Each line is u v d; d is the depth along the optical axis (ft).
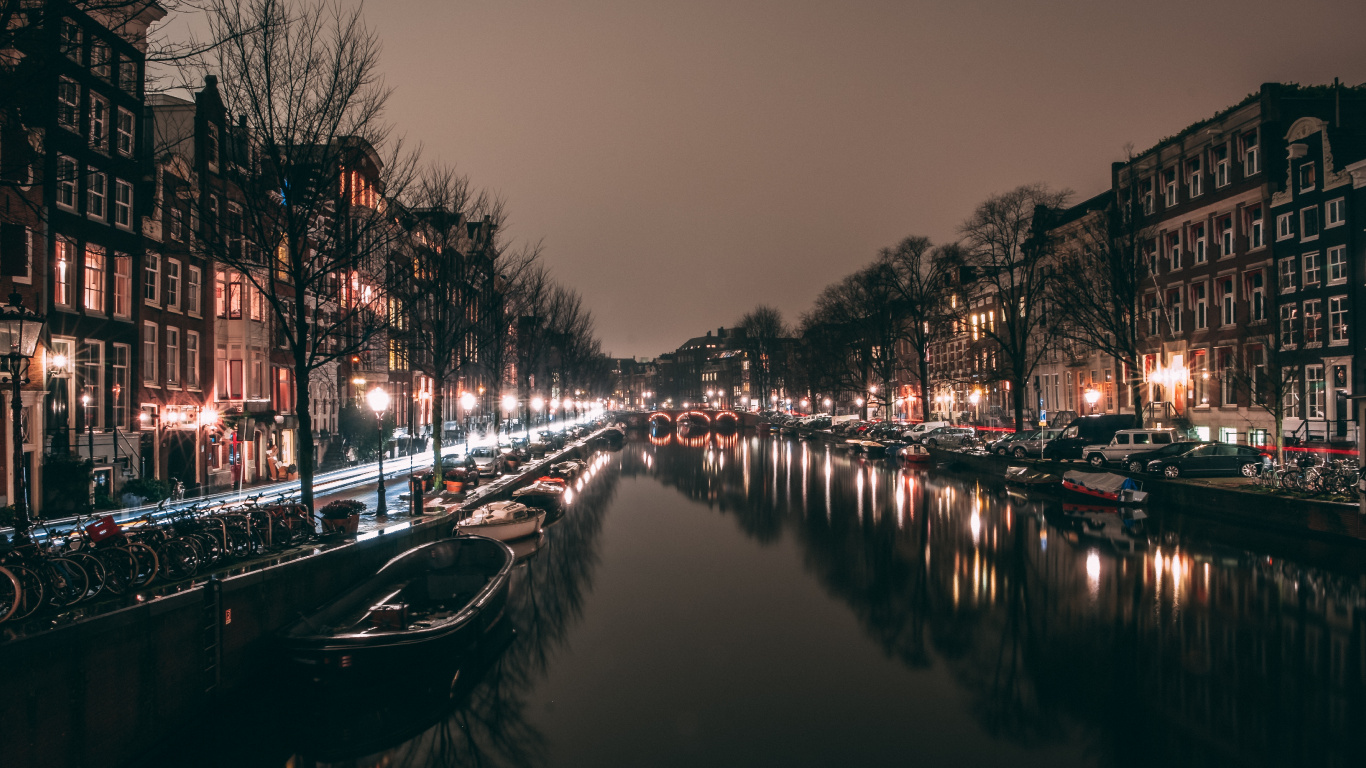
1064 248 174.60
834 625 64.34
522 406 229.25
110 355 85.15
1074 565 78.02
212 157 101.81
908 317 233.96
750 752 42.42
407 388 175.83
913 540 96.12
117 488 85.05
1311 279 117.29
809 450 245.65
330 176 69.97
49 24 38.65
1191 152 143.84
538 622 66.18
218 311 107.14
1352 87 125.90
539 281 181.88
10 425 69.82
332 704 45.80
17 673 29.66
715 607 70.23
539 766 41.14
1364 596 63.31
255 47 58.29
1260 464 97.35
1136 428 125.29
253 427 112.37
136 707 35.45
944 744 43.01
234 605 42.27
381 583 58.44
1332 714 44.19
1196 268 142.72
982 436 192.54
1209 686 48.39
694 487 159.12
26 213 72.64
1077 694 48.52
